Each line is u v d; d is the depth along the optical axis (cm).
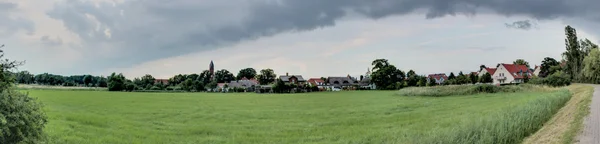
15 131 1098
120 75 11338
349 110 4275
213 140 2223
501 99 4750
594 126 1585
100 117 2938
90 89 11131
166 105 4984
